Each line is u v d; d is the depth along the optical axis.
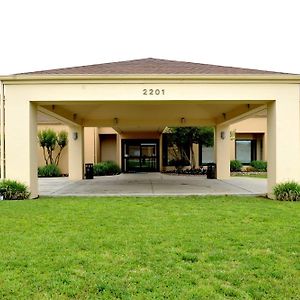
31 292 3.74
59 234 6.14
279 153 11.14
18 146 11.15
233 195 12.04
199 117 19.98
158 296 3.63
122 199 10.85
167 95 11.20
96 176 22.86
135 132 26.84
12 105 11.14
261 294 3.68
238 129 27.94
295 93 11.21
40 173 23.42
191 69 12.83
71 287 3.86
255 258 4.80
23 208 8.89
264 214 8.05
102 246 5.39
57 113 15.02
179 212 8.34
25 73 11.63
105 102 11.54
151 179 19.95
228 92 11.23
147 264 4.59
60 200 10.62
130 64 14.35
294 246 5.37
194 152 27.14
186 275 4.20
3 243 5.54
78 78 11.09
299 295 3.67
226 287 3.85
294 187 10.64
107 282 3.98
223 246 5.38
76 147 20.36
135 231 6.34
